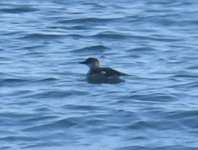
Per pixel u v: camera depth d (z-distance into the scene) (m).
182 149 44.59
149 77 58.47
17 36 71.75
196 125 48.09
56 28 75.31
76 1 87.38
